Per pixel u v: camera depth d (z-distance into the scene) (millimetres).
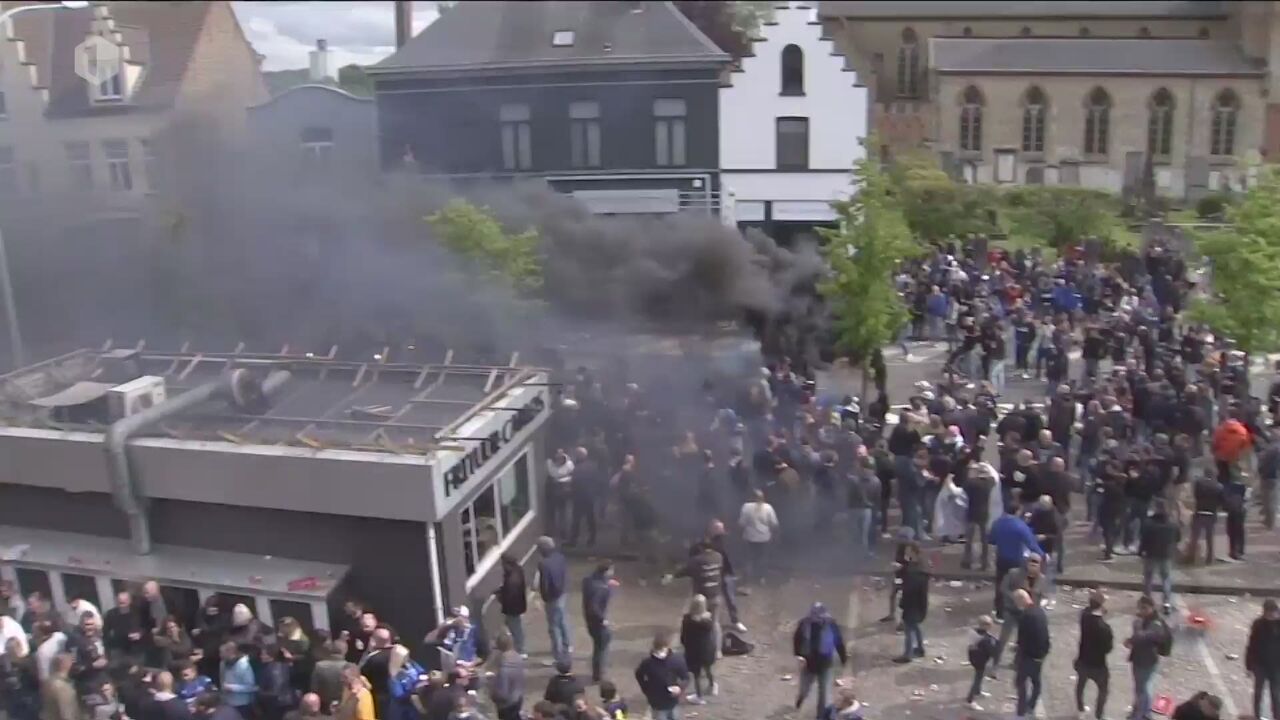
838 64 33344
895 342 27141
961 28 54406
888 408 21094
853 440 17266
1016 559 14453
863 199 21344
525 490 16531
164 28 36938
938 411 18594
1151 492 16359
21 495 15180
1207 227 36094
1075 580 16172
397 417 15109
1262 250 20688
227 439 14141
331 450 13648
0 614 13711
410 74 34406
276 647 12336
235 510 14141
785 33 33312
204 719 11289
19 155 32688
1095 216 40312
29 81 32844
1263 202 21266
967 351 24094
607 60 33594
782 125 33844
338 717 11289
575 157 34531
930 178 40594
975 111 49406
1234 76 46594
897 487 17922
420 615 13664
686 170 34250
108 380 17531
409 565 13570
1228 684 13664
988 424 18422
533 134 34406
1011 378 24969
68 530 15047
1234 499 16375
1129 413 19266
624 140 34188
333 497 13508
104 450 14055
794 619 15555
